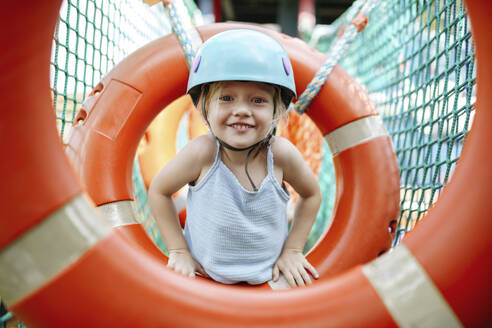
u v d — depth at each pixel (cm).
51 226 58
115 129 115
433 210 67
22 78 57
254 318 61
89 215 61
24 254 58
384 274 65
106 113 116
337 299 63
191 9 267
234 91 87
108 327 58
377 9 227
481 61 63
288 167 102
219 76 85
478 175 62
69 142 115
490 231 60
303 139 258
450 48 118
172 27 120
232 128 88
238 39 87
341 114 119
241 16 599
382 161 115
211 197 97
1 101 55
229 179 96
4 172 56
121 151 115
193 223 102
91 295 58
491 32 60
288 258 104
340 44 122
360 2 125
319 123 124
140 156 199
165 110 206
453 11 115
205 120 96
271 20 605
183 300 61
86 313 58
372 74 237
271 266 103
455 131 112
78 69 139
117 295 59
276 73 87
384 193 113
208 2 374
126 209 114
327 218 265
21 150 57
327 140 124
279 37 125
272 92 90
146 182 197
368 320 61
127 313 58
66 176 60
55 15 60
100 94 118
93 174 111
